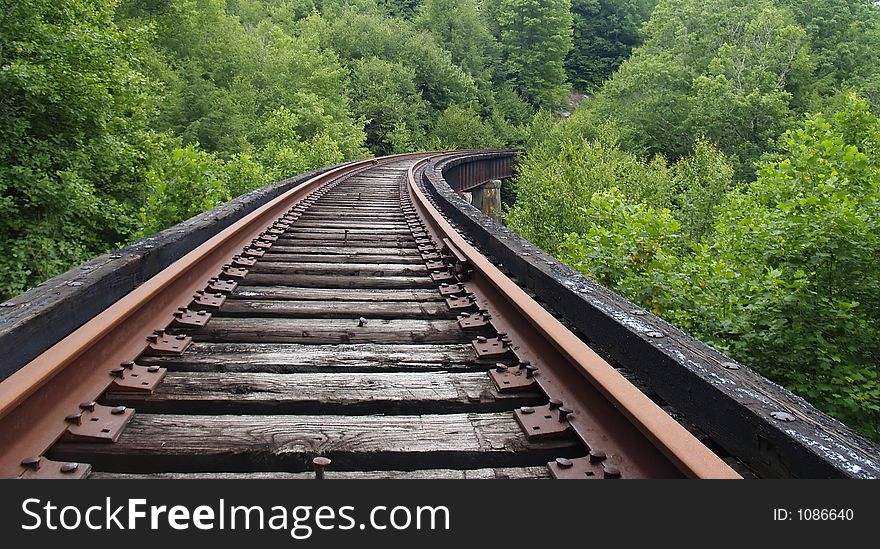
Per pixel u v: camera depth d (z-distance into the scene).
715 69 37.31
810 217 5.91
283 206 8.34
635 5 84.12
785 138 7.71
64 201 10.22
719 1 42.72
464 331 3.39
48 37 10.21
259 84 37.47
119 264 3.28
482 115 61.09
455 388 2.57
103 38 11.17
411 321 3.57
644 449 1.85
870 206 6.10
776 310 5.69
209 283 4.05
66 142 11.04
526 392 2.55
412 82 51.03
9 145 10.03
